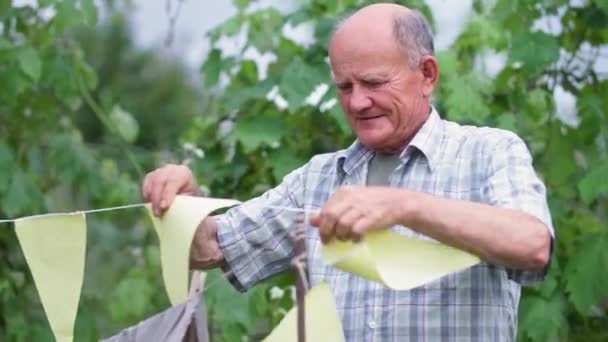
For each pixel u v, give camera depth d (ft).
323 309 8.84
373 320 9.78
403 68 9.84
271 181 14.84
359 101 9.81
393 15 9.90
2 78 15.58
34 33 16.33
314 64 14.25
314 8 14.60
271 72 14.87
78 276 9.50
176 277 9.63
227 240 10.55
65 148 16.60
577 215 14.49
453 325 9.62
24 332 15.96
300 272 8.67
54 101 16.75
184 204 9.77
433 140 10.04
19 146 16.79
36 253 9.48
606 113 14.30
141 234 17.99
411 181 10.01
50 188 17.17
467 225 8.55
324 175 10.56
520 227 8.68
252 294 14.37
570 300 13.67
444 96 14.29
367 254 8.38
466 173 9.87
